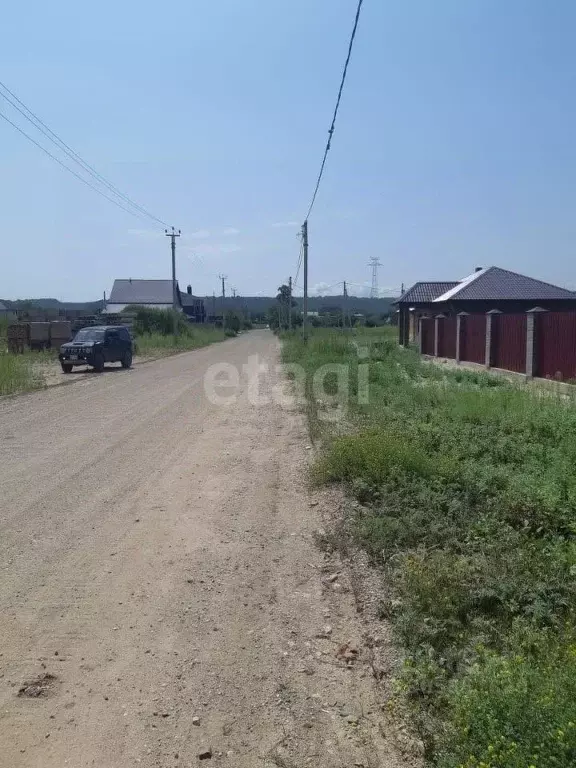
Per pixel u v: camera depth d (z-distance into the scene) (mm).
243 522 6945
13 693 3885
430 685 3682
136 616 4844
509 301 33312
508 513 6184
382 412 11945
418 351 32094
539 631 4090
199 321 103625
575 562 5008
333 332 43844
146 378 23078
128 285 85375
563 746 2605
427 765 3209
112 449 10586
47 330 33719
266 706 3754
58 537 6484
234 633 4586
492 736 2818
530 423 9703
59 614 4871
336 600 5090
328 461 8461
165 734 3514
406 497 6777
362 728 3551
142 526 6809
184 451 10453
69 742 3453
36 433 12094
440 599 4543
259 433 12078
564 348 16953
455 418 10477
